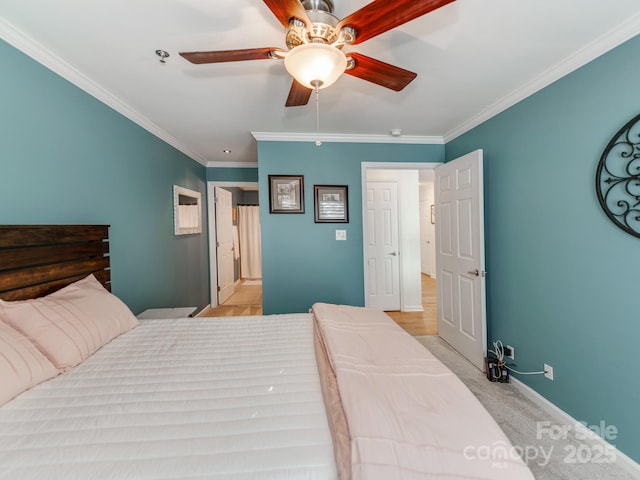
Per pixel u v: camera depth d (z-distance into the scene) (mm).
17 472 695
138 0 1152
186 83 1827
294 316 1962
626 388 1370
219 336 1596
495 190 2242
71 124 1696
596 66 1470
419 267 4031
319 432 836
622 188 1366
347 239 2953
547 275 1796
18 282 1326
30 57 1435
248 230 6637
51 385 1085
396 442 725
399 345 1315
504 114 2123
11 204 1355
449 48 1490
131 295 2285
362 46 1460
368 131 2795
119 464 720
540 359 1864
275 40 1423
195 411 935
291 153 2865
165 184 2887
